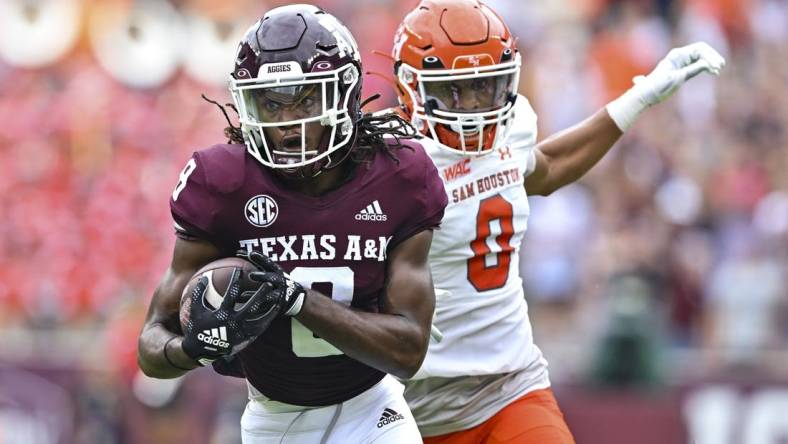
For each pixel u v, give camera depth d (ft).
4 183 135.95
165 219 132.05
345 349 40.57
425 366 51.39
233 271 39.42
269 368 43.60
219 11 141.08
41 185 135.54
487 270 51.57
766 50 148.15
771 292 116.47
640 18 145.69
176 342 40.37
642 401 90.58
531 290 119.14
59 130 137.90
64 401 100.07
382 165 41.88
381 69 140.26
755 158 132.36
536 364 53.67
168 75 140.97
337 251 41.47
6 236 132.36
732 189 128.16
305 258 41.42
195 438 95.86
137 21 141.79
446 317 51.42
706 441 90.43
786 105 141.49
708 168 129.18
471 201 51.06
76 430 99.40
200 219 41.16
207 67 140.67
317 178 41.52
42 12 142.92
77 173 135.74
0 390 101.50
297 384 44.04
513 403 52.65
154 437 97.40
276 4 144.97
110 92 140.15
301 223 41.24
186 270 41.86
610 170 126.72
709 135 134.00
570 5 147.74
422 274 42.16
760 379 90.68
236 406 95.20
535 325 116.57
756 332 115.34
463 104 50.19
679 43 146.00
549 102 139.13
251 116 40.98
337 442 45.01
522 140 53.11
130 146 136.67
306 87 40.47
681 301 115.65
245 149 41.70
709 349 101.81
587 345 98.89
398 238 42.16
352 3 147.23
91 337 111.14
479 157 51.26
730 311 116.06
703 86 138.00
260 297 38.81
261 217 41.16
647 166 127.85
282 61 40.27
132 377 98.17
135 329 99.86
